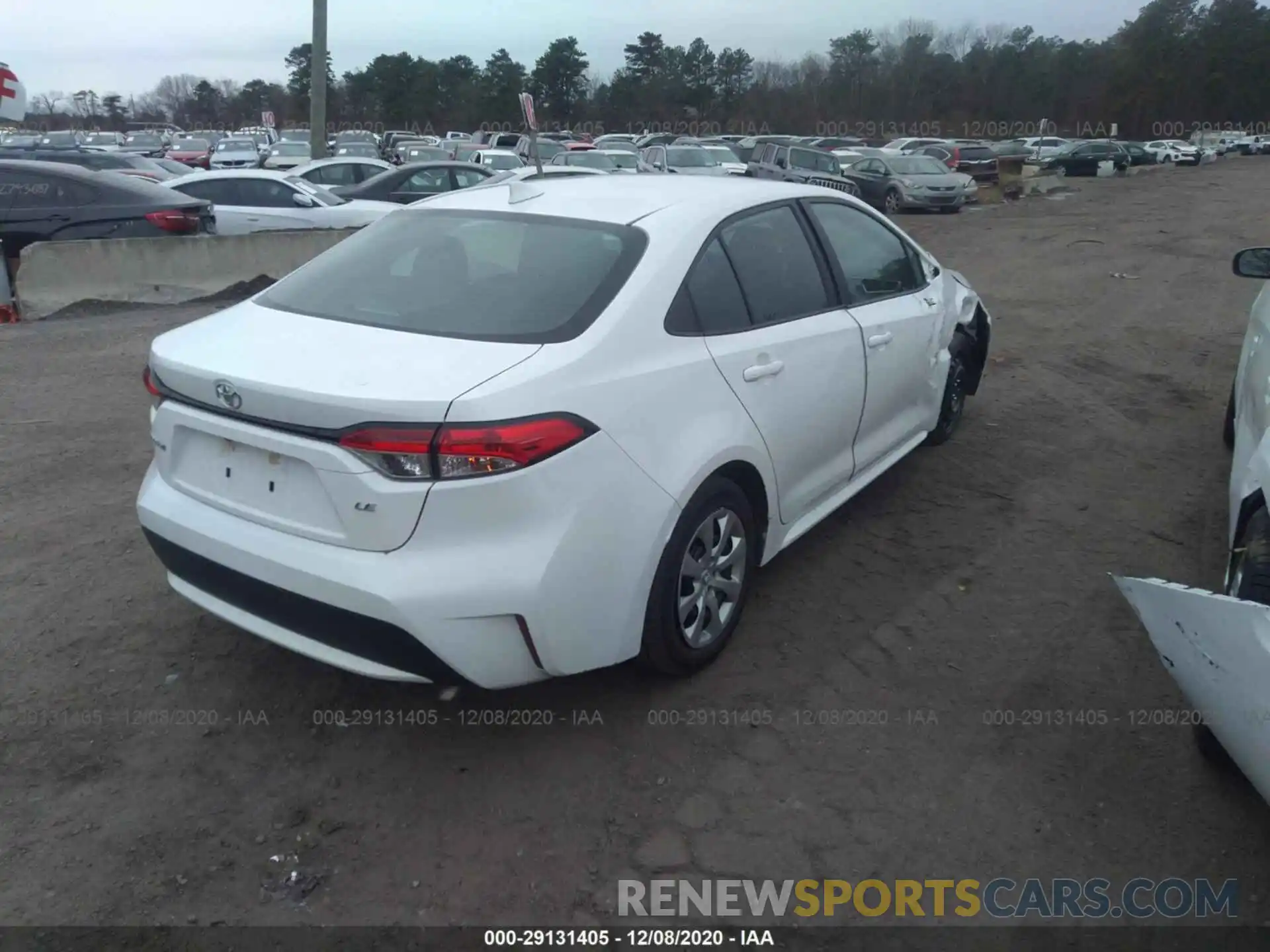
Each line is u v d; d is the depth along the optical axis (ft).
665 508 10.82
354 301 11.64
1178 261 48.62
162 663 12.65
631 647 10.97
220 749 11.10
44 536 16.08
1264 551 10.04
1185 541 16.26
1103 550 15.94
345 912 9.04
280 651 12.96
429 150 84.33
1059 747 11.26
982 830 10.07
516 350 10.14
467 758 11.01
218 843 9.79
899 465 19.49
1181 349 29.27
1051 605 14.25
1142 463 19.70
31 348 29.12
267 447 9.93
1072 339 30.71
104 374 26.11
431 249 12.37
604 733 11.42
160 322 33.76
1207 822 10.20
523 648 9.97
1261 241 56.70
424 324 10.87
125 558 15.37
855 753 11.13
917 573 15.15
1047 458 19.95
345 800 10.38
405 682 10.05
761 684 12.32
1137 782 10.74
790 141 135.33
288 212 45.34
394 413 9.19
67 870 9.41
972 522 16.96
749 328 12.52
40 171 36.40
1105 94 292.61
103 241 35.96
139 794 10.40
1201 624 8.63
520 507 9.53
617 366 10.50
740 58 268.82
